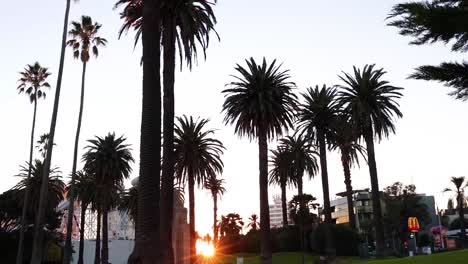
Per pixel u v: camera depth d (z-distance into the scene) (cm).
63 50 4172
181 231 4850
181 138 5356
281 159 7594
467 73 1309
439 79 1337
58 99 4075
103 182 7181
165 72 2767
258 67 4972
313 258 6581
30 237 8150
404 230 8775
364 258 6203
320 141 5944
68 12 4284
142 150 1783
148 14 1950
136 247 1691
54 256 8925
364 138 5262
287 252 7275
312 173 7444
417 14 1237
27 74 6656
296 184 7975
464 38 1333
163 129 2702
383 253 4959
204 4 3019
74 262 9744
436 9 1220
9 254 7919
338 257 6425
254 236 8900
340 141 5978
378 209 5069
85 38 5797
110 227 12125
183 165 5278
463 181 9150
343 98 5350
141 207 1720
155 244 1689
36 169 7506
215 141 5456
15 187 7500
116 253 10119
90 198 7331
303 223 7212
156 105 1844
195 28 2917
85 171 7219
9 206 8288
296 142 7431
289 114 4991
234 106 4922
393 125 5331
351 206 6956
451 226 12638
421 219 9331
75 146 5322
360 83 5278
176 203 4959
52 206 7612
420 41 1327
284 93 4959
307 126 5991
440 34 1287
